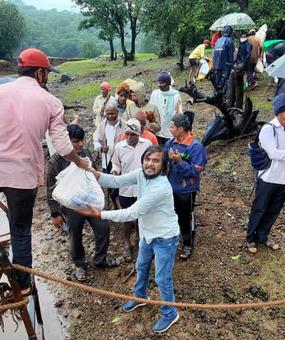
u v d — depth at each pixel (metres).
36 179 2.87
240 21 11.20
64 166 4.38
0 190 2.82
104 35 34.56
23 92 2.72
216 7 14.54
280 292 4.59
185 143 4.74
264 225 5.14
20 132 2.66
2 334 4.24
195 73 15.19
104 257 5.04
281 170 4.63
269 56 10.48
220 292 4.62
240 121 8.50
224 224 5.91
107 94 7.75
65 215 4.62
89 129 11.14
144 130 5.24
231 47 9.38
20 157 2.71
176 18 16.72
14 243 2.98
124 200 5.03
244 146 8.18
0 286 3.03
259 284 4.71
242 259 5.13
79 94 17.12
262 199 4.86
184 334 4.09
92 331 4.27
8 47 53.25
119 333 4.18
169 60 23.59
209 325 4.19
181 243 5.52
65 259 5.53
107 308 4.55
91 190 3.21
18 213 2.89
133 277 4.96
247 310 4.36
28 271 2.80
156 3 17.89
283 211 6.09
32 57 2.83
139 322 4.29
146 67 22.38
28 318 3.03
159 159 3.46
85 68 29.61
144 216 3.70
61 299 4.76
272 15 13.20
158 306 4.44
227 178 7.23
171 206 3.70
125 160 4.90
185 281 4.80
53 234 6.20
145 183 3.59
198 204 6.45
